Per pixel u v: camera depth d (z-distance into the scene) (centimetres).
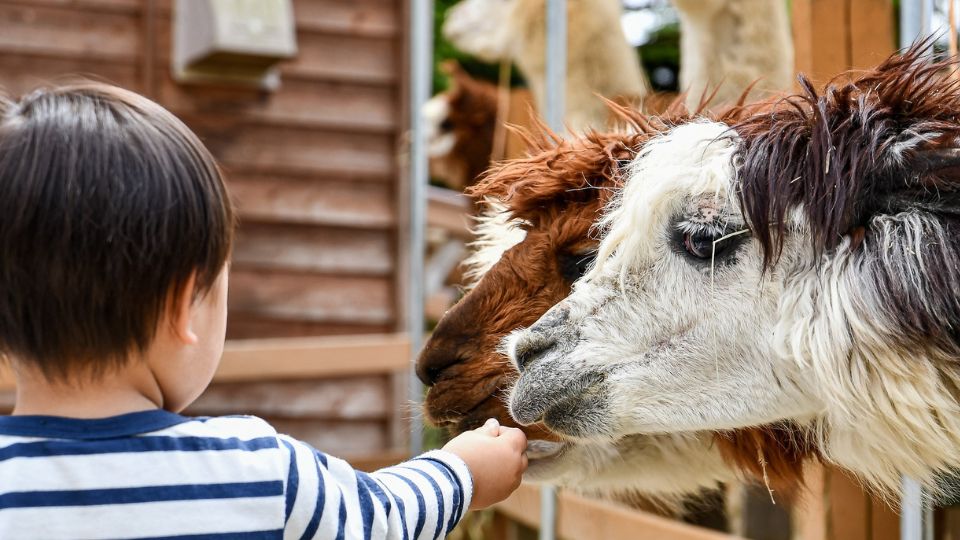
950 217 189
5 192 142
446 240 816
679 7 447
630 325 207
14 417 148
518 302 237
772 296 200
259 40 662
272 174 730
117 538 142
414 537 162
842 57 312
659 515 377
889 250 188
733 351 202
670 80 891
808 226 197
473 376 234
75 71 704
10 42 692
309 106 738
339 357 560
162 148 149
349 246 743
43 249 142
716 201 202
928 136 195
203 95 718
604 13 543
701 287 204
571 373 208
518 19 680
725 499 399
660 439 239
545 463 234
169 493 145
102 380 150
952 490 228
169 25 714
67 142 144
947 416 188
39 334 144
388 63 754
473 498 183
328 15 740
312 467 155
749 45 441
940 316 183
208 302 162
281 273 729
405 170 748
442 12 1225
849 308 189
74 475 143
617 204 223
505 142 616
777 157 198
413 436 427
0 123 148
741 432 232
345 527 152
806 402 202
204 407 696
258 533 147
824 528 302
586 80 541
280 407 711
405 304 744
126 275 144
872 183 195
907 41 263
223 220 156
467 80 934
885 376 188
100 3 708
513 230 256
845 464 210
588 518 382
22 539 139
